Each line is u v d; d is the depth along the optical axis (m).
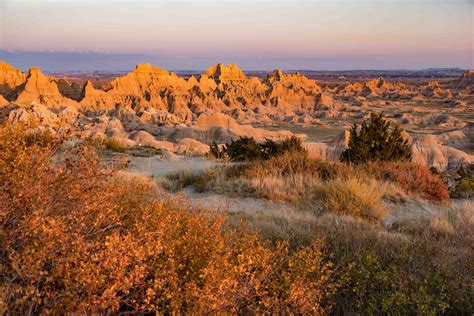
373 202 10.48
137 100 197.12
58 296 2.46
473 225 8.66
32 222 2.72
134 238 3.17
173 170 15.60
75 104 175.00
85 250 2.75
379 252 5.82
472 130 124.38
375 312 4.11
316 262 4.14
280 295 3.89
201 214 5.20
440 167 58.66
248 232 5.54
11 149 3.35
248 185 12.08
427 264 5.30
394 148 17.89
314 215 9.39
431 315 3.89
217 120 136.38
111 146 20.56
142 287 2.98
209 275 3.11
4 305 2.19
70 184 3.48
